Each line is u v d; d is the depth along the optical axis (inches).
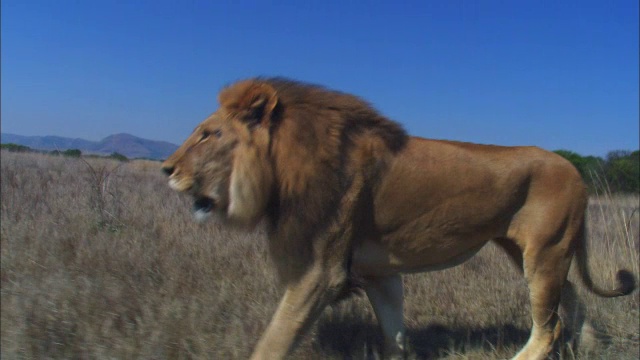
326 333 229.0
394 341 218.7
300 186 189.5
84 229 301.3
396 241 205.0
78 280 223.6
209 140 195.6
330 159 191.2
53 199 373.1
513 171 209.3
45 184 437.1
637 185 673.0
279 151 192.1
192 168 194.4
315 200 189.6
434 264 214.2
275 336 188.4
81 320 195.0
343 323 239.6
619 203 487.8
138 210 372.8
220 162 194.7
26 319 185.8
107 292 215.8
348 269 198.2
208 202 198.2
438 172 203.2
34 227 288.8
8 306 193.9
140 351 183.8
